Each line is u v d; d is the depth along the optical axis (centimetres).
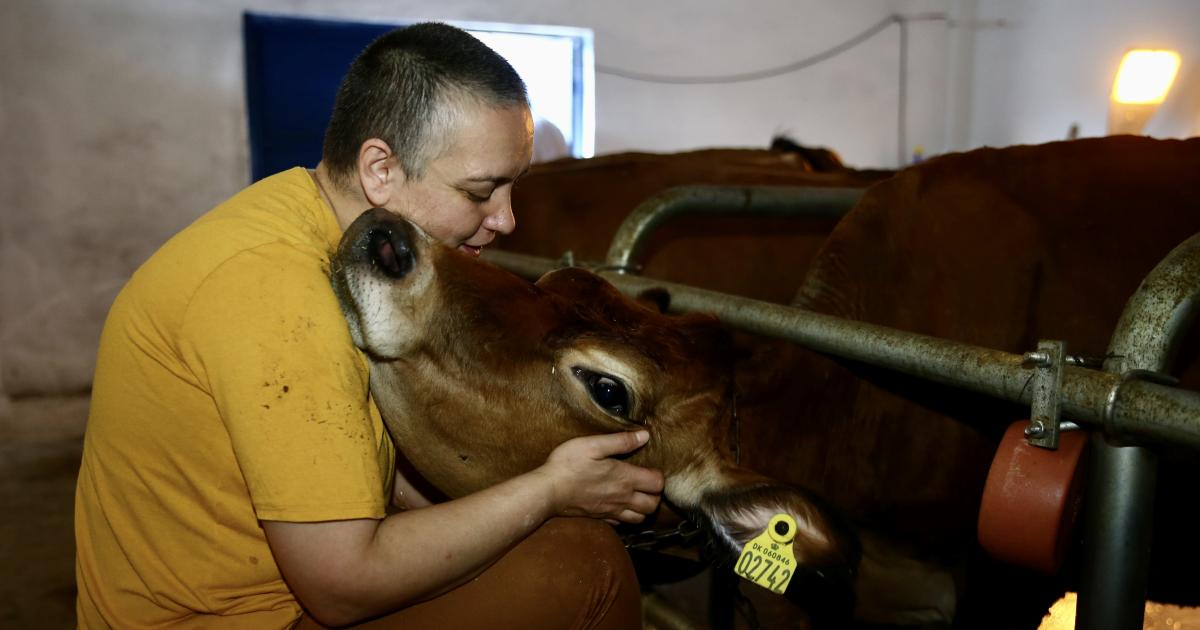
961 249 202
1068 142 225
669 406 136
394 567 117
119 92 627
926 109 880
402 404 137
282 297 118
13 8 600
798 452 185
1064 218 208
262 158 670
